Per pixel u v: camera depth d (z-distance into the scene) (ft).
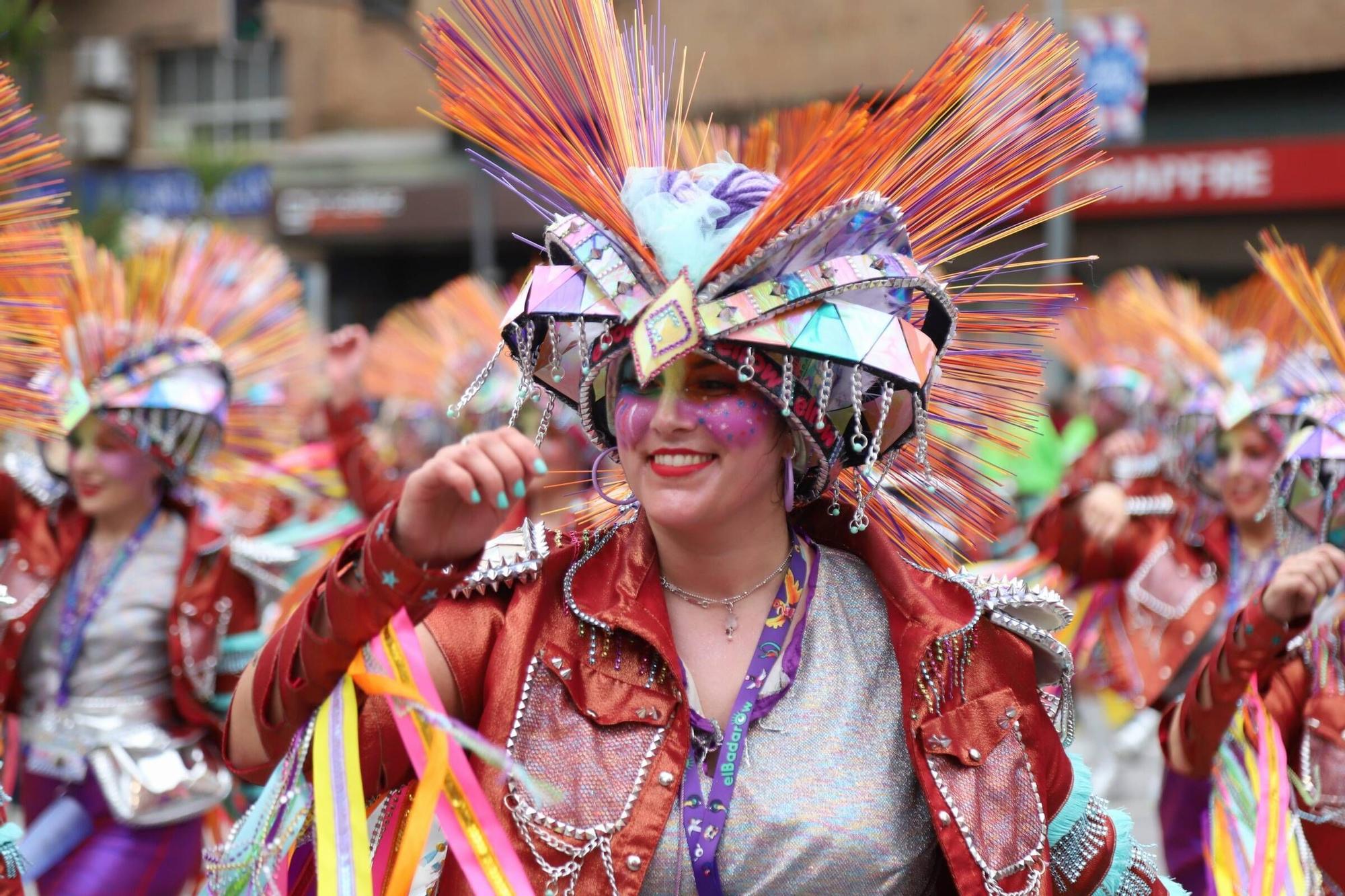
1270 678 11.76
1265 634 10.52
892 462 7.43
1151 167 53.57
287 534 17.70
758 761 6.88
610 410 7.23
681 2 51.11
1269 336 17.85
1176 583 15.43
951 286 7.95
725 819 6.74
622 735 6.78
